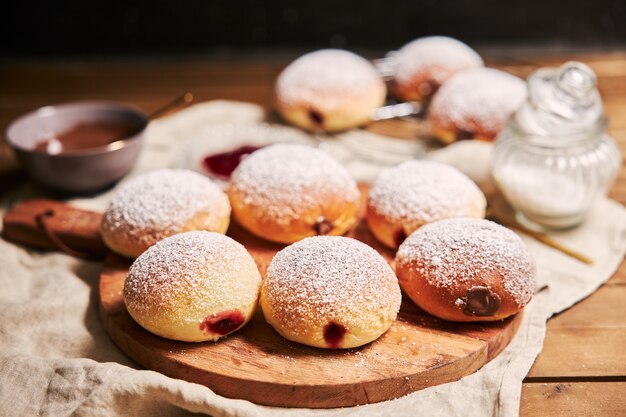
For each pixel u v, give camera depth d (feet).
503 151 2.06
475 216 1.82
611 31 3.31
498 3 3.30
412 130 2.55
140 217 1.74
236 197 1.86
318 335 1.51
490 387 1.50
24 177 2.32
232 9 3.30
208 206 1.78
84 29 3.30
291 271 1.54
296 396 1.47
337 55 2.64
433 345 1.55
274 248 1.83
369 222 1.84
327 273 1.52
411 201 1.77
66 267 1.88
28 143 2.21
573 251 1.93
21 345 1.63
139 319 1.55
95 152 2.09
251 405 1.46
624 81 2.82
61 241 1.91
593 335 1.67
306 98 2.48
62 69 3.18
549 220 2.03
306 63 2.59
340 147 2.44
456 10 3.33
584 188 1.96
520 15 3.33
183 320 1.52
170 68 3.18
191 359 1.52
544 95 1.97
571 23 3.32
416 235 1.66
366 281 1.52
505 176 2.04
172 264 1.54
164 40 3.36
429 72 2.64
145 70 3.15
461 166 2.23
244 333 1.58
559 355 1.62
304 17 3.34
